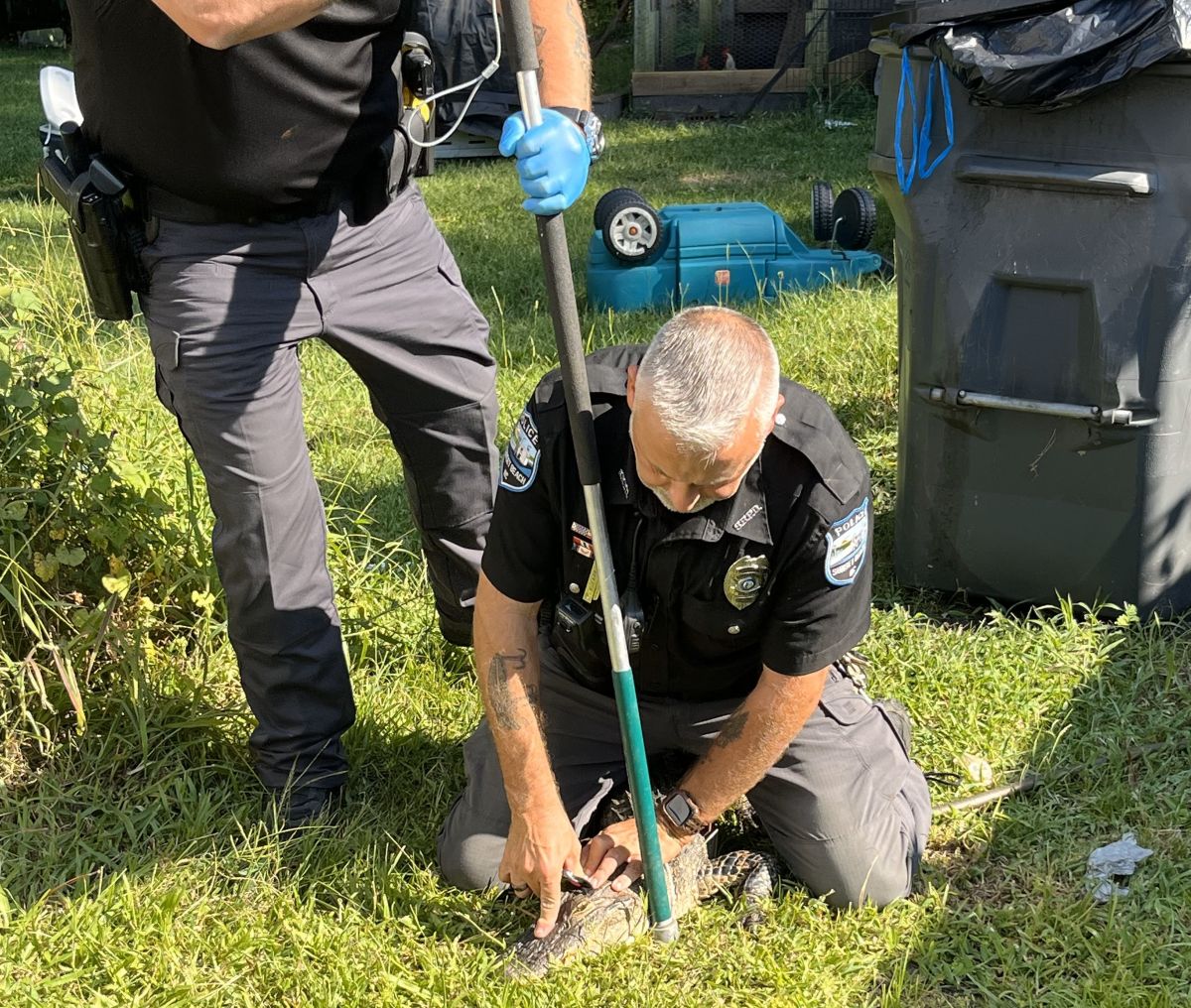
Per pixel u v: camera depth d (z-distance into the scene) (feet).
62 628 11.30
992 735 10.91
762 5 45.24
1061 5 10.75
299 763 10.04
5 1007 8.36
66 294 15.67
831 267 21.54
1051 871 9.56
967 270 11.57
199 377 9.05
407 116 9.43
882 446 15.67
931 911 9.28
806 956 8.81
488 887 9.42
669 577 8.29
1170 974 8.59
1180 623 12.15
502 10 7.21
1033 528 12.16
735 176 33.27
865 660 10.91
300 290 9.24
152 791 10.19
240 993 8.61
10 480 11.09
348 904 9.29
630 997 8.55
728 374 7.04
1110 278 11.15
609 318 20.13
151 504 11.73
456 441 10.39
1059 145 11.01
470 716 11.23
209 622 11.78
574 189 7.32
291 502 9.47
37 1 71.77
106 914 9.07
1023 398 11.71
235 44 7.67
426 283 9.92
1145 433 11.51
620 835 9.30
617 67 51.03
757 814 9.57
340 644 10.04
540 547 8.46
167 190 8.79
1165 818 9.91
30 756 10.74
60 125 8.91
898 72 11.63
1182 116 10.65
